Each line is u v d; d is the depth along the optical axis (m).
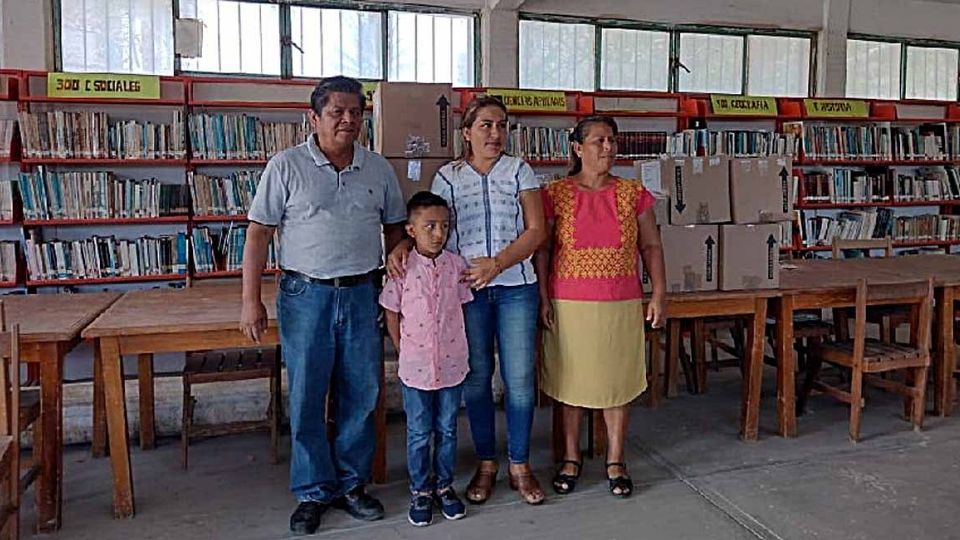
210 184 5.11
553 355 2.95
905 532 2.64
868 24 7.24
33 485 2.99
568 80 6.51
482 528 2.69
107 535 2.64
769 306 3.75
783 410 3.61
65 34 5.37
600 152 2.85
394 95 2.94
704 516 2.78
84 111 5.02
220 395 3.76
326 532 2.67
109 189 4.91
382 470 3.09
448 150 3.02
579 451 3.07
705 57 6.87
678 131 6.33
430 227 2.62
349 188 2.60
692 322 4.41
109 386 2.73
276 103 5.23
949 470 3.19
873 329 5.80
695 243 3.37
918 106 7.16
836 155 6.49
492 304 2.78
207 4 5.63
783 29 7.03
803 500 2.91
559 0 6.36
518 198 2.75
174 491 3.03
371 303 2.70
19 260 4.91
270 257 5.20
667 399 4.30
